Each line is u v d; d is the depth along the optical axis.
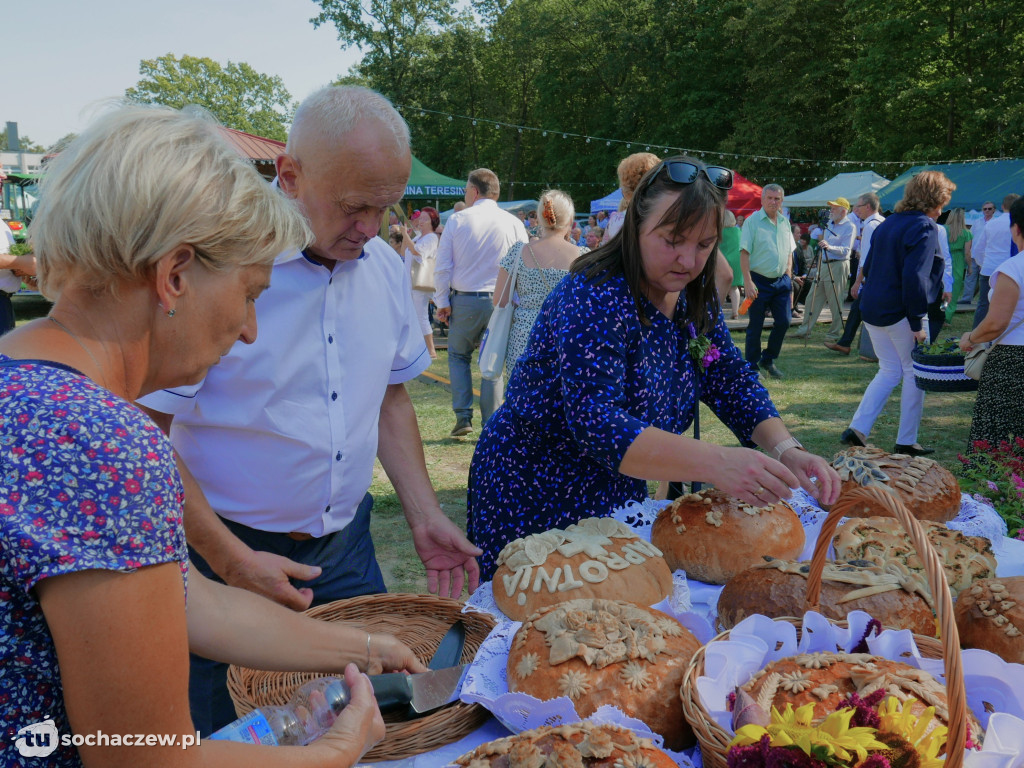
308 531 1.91
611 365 1.77
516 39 43.19
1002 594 1.43
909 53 25.06
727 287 4.88
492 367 4.48
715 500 1.87
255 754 0.91
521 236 5.88
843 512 1.32
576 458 2.01
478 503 2.11
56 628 0.72
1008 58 24.55
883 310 5.12
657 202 1.71
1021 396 3.59
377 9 45.78
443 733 1.27
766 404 2.01
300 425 1.80
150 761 0.76
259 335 1.72
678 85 36.16
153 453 0.76
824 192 18.52
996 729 1.10
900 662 1.28
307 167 1.63
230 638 1.28
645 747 1.09
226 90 57.84
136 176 0.79
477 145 47.19
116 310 0.84
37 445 0.72
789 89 30.45
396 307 2.01
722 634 1.33
